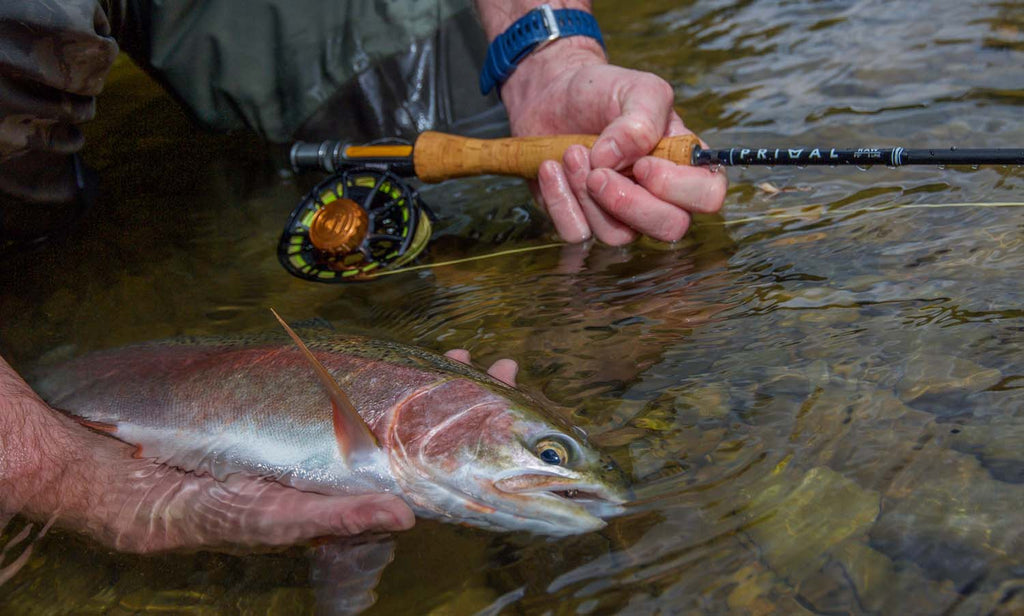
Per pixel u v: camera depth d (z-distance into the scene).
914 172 0.79
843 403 0.55
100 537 0.54
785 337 0.61
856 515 0.49
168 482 0.56
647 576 0.48
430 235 0.80
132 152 0.94
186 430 0.59
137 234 0.84
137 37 0.91
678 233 0.73
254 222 0.86
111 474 0.57
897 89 0.90
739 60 1.02
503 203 0.86
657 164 0.71
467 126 0.97
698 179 0.71
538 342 0.65
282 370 0.60
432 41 0.95
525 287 0.72
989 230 0.69
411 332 0.69
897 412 0.54
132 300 0.77
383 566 0.51
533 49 0.83
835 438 0.53
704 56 1.04
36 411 0.59
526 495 0.53
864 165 0.68
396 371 0.59
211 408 0.60
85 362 0.65
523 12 0.84
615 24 1.16
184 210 0.87
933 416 0.53
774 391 0.57
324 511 0.53
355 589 0.50
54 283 0.79
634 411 0.57
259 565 0.52
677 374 0.60
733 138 0.87
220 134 0.94
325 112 0.94
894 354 0.58
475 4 0.91
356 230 0.74
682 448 0.54
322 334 0.64
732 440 0.54
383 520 0.52
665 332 0.64
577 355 0.63
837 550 0.48
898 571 0.47
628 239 0.76
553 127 0.82
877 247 0.69
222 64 0.91
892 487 0.50
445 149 0.77
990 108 0.84
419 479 0.56
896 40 0.99
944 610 0.44
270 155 0.94
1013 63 0.91
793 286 0.66
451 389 0.58
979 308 0.61
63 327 0.73
